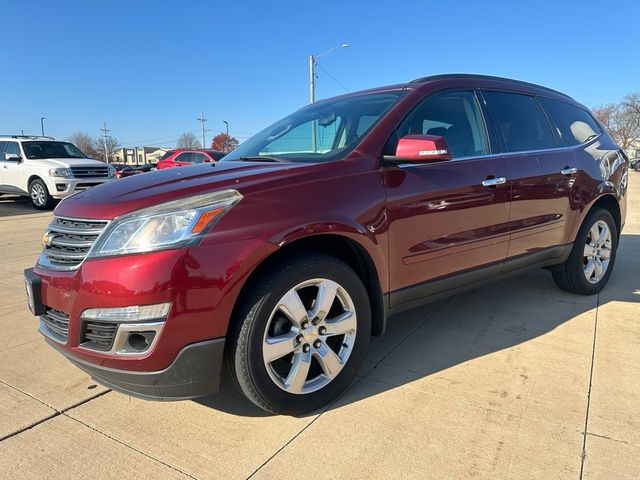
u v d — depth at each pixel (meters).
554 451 2.23
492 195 3.34
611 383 2.83
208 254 2.18
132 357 2.17
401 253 2.88
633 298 4.38
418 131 3.14
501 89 3.80
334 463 2.18
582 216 4.14
